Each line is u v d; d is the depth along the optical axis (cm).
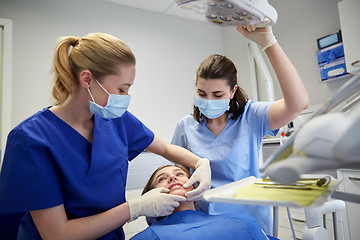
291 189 55
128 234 183
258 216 113
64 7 246
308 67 245
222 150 117
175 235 87
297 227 180
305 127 35
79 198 86
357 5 181
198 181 102
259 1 63
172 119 290
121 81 83
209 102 108
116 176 96
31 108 222
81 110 91
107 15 267
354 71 187
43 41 233
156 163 225
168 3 278
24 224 90
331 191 50
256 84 298
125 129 113
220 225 93
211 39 334
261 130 115
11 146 78
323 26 234
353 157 31
